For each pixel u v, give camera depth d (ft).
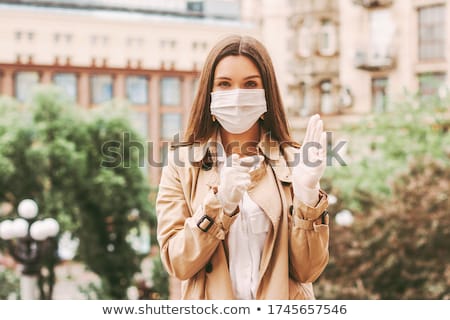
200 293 6.64
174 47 118.32
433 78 82.17
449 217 38.45
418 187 41.68
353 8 93.35
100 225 74.95
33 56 112.68
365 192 52.75
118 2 119.34
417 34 88.58
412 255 37.27
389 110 78.18
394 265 36.32
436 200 39.83
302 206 6.44
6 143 72.95
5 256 62.13
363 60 91.25
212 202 6.24
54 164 73.56
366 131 75.87
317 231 6.48
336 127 94.12
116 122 77.46
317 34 96.17
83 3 118.42
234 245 6.63
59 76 110.93
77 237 74.84
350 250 37.27
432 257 37.32
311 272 6.69
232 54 6.56
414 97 76.43
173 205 6.82
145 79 115.44
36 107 75.92
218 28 118.93
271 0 100.53
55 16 113.09
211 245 6.30
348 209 54.13
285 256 6.61
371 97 93.09
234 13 121.08
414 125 73.41
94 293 59.77
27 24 112.16
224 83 6.58
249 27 112.78
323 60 95.76
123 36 116.37
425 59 87.97
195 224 6.28
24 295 37.27
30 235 37.37
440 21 86.12
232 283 6.63
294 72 98.02
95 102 112.78
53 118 75.72
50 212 73.31
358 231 39.01
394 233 37.42
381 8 91.25
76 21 114.01
